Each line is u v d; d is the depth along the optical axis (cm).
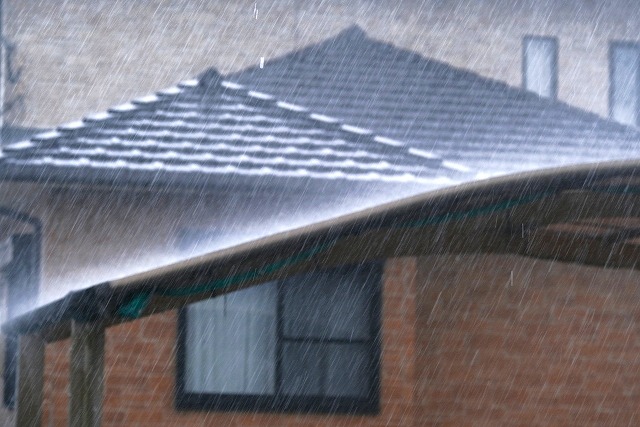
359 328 1603
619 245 1069
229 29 3262
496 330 1683
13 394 1686
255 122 1752
